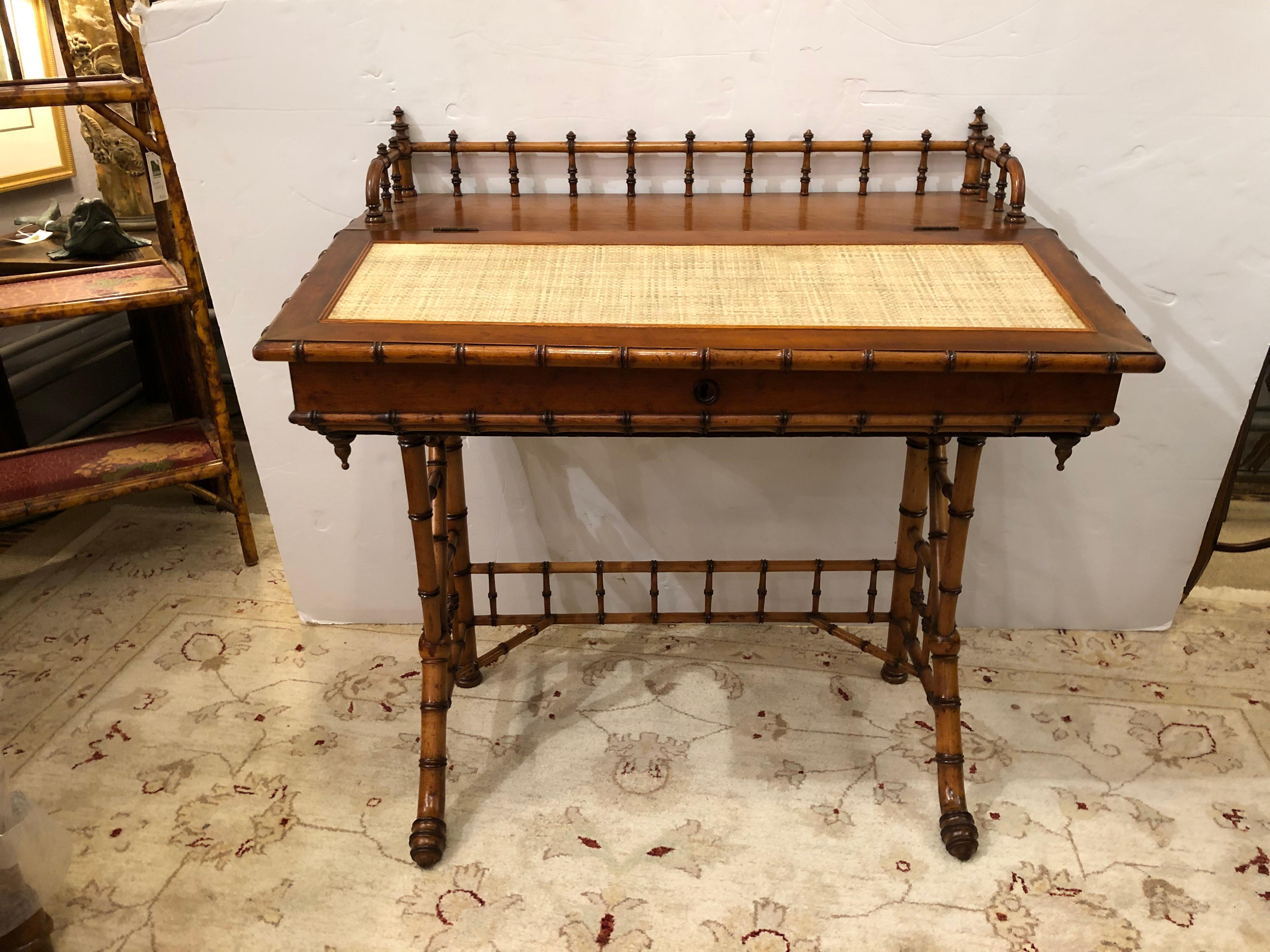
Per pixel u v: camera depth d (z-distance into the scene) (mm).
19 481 2254
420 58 1672
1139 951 1422
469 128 1728
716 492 2051
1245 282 1779
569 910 1500
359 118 1720
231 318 1896
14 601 2320
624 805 1697
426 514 1499
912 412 1284
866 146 1689
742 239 1464
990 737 1849
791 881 1545
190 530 2658
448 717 1917
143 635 2182
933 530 1716
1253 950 1421
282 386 1956
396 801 1718
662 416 1287
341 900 1524
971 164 1702
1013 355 1192
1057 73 1640
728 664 2072
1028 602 2154
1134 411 1910
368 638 2178
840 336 1230
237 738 1864
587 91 1694
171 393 2652
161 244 2363
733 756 1808
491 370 1264
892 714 1916
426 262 1409
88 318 3195
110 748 1835
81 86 1992
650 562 1987
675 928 1467
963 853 1563
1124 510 2021
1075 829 1638
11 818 1361
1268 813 1665
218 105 1707
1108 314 1281
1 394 2678
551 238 1475
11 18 2676
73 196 3066
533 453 2018
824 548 2115
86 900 1522
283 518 2102
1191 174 1700
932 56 1643
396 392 1283
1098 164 1706
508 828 1651
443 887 1543
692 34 1643
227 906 1513
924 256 1414
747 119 1708
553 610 2227
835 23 1625
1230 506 2676
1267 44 1592
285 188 1776
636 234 1493
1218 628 2182
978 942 1440
